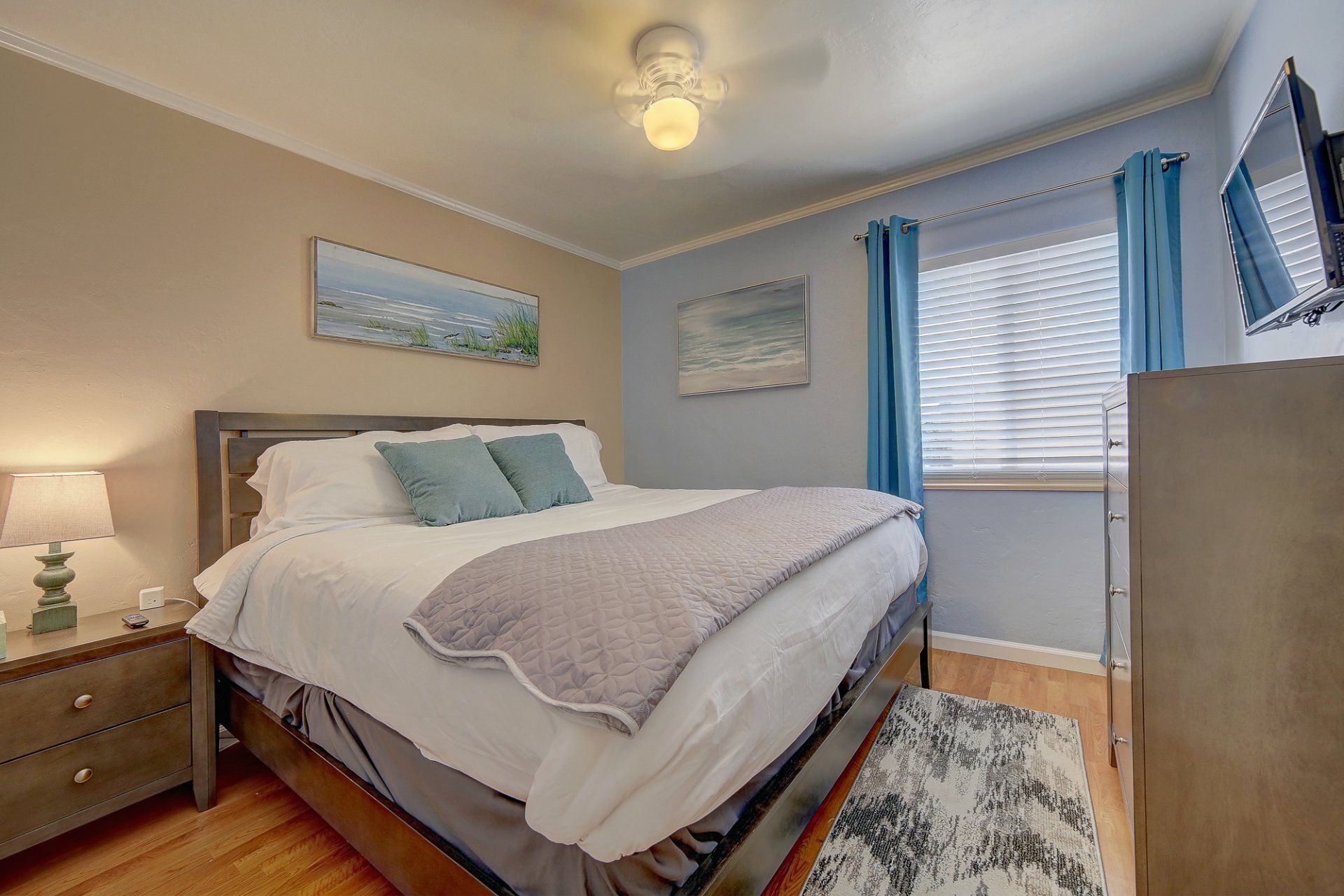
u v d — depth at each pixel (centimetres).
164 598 189
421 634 101
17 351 166
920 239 274
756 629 103
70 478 158
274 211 222
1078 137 235
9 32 163
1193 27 178
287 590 145
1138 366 212
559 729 82
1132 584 111
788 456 320
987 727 194
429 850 102
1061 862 132
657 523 166
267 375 220
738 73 193
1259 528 101
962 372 267
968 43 181
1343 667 95
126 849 145
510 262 317
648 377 379
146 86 190
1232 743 103
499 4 159
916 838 141
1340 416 96
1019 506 253
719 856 90
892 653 175
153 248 192
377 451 211
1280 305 130
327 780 129
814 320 308
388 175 258
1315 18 129
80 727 142
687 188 279
